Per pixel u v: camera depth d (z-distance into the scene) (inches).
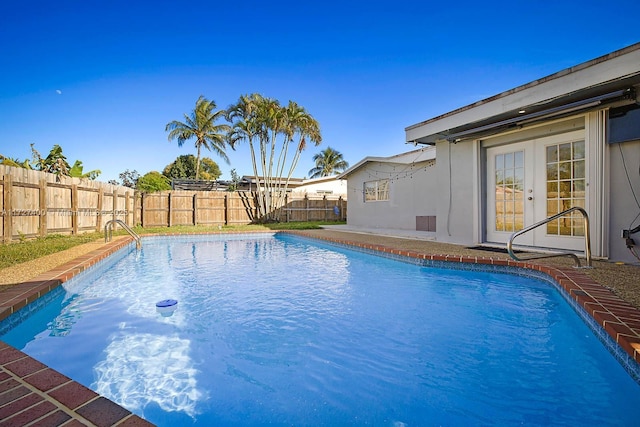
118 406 58.1
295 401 80.8
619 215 189.0
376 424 71.5
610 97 180.7
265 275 223.8
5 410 56.1
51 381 66.9
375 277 209.2
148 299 169.6
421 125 300.4
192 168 1439.5
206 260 286.5
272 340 117.0
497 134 255.3
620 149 189.0
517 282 185.9
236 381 90.3
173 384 89.0
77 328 130.4
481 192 274.7
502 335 117.6
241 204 635.5
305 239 415.8
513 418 72.5
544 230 232.7
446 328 124.7
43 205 307.3
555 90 199.0
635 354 75.8
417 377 90.8
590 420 71.7
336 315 141.4
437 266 217.3
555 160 227.5
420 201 433.1
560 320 131.3
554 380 88.4
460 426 70.2
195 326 131.4
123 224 334.0
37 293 133.2
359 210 553.3
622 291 126.4
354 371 94.8
